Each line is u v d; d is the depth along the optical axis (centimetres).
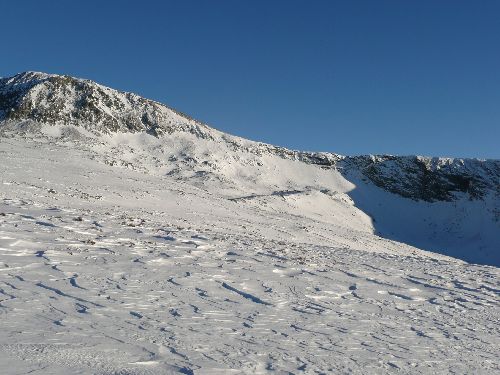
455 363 830
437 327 1115
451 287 1728
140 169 7188
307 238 3928
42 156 5481
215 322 876
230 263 1530
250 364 666
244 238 2491
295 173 11050
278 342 805
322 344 832
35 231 1520
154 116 10556
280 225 4456
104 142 8825
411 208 10738
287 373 652
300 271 1580
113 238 1636
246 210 5162
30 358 559
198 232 2286
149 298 976
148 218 2764
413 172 11619
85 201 3064
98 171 5175
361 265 1977
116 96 10644
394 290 1523
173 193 4700
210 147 10381
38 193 2892
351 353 801
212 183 8000
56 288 934
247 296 1139
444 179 11288
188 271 1302
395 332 1009
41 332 668
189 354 670
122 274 1154
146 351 653
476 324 1208
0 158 4538
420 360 816
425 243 9212
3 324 680
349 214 8875
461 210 10538
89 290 960
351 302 1260
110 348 641
